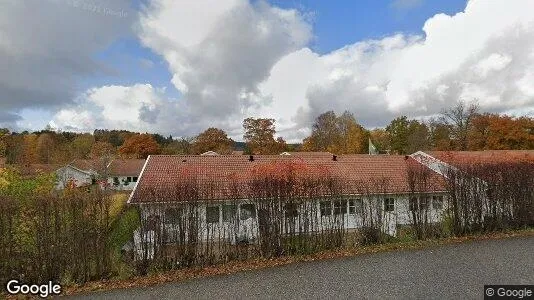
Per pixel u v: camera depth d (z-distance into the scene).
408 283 9.51
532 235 14.83
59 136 75.69
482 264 10.90
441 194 16.17
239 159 23.95
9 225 10.10
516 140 46.66
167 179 20.55
